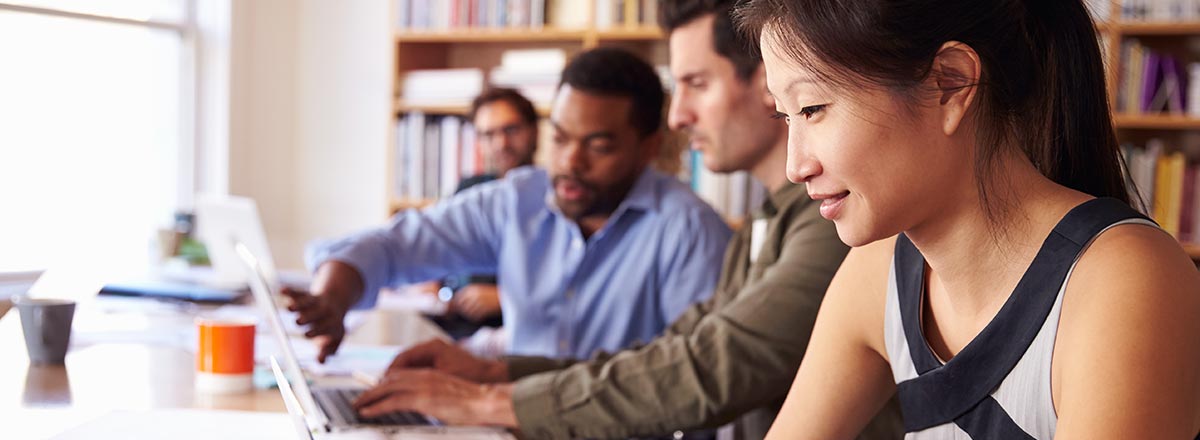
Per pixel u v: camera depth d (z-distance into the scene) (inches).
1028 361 31.2
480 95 152.3
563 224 91.4
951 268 32.7
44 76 158.2
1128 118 140.3
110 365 66.7
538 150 159.3
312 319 69.7
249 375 61.2
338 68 185.2
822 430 40.6
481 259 95.3
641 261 87.3
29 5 154.4
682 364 53.9
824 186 31.3
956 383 33.7
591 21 158.1
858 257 39.4
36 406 54.0
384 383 56.3
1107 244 29.4
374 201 185.3
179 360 69.7
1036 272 30.8
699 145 66.1
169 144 175.2
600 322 89.0
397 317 103.3
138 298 102.2
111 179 167.9
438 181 165.9
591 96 84.0
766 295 54.5
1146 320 27.6
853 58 29.6
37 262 158.1
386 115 183.9
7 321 83.0
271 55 184.2
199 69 177.3
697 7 63.2
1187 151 148.9
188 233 144.3
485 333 107.3
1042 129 32.1
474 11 162.6
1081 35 32.3
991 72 30.5
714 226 87.2
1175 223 139.6
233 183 179.2
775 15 31.1
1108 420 27.1
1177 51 146.9
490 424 54.8
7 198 154.8
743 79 63.0
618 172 85.7
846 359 39.9
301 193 187.2
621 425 53.8
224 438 47.5
